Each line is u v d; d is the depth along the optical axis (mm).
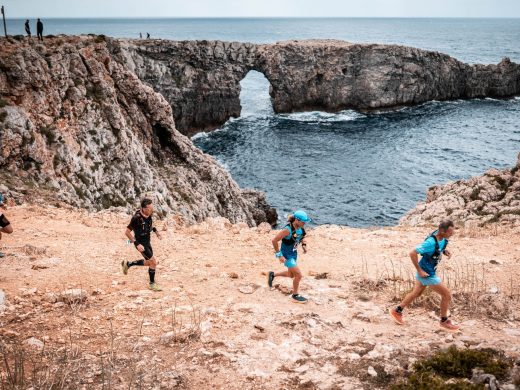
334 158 70625
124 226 17359
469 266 13703
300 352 8133
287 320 9430
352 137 81562
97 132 31531
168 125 38938
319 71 97500
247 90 127438
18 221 16641
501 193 26031
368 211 51188
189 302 10328
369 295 11242
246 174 64250
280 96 97875
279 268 13336
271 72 95625
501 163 67062
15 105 27156
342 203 53625
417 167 65875
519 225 19828
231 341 8406
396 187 58375
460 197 26578
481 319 9797
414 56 100000
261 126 89688
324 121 93000
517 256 14688
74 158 28875
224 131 87375
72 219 17750
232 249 15180
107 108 33188
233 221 41938
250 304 10242
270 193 57156
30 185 24953
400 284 11883
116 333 8633
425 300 10555
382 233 18234
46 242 14312
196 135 85938
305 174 63875
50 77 29672
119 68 36344
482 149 73812
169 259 13609
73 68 32188
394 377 7207
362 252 15391
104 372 7117
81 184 28469
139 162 33969
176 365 7523
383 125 89500
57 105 29688
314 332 8922
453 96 109250
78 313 9391
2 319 8883
